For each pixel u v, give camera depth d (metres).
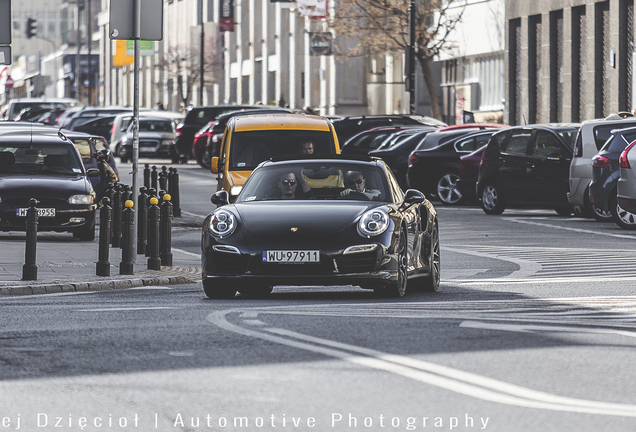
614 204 44.94
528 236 42.41
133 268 32.09
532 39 99.94
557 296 24.83
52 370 15.73
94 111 121.19
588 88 90.31
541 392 14.23
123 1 32.78
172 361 16.34
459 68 117.56
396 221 24.62
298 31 160.38
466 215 52.25
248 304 23.38
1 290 26.61
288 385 14.66
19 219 40.81
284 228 24.16
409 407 13.41
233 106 98.50
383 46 111.44
